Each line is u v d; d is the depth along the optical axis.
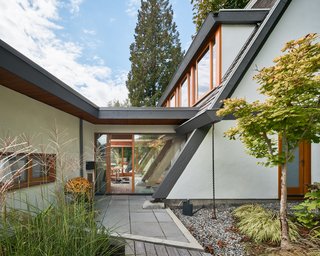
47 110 4.93
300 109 3.06
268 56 5.67
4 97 3.63
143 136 7.97
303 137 3.55
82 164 6.71
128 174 7.77
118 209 5.41
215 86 6.49
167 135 8.02
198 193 5.62
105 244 2.60
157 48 25.73
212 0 9.81
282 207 3.37
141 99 24.97
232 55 6.27
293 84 3.09
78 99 5.12
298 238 3.47
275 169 5.60
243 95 5.53
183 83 10.59
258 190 5.58
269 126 3.40
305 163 5.82
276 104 3.35
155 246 3.37
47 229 2.30
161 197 5.58
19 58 2.90
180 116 6.63
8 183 2.14
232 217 4.65
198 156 5.65
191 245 3.34
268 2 6.76
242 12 6.13
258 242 3.48
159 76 25.14
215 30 6.55
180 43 27.05
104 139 7.90
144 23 26.42
